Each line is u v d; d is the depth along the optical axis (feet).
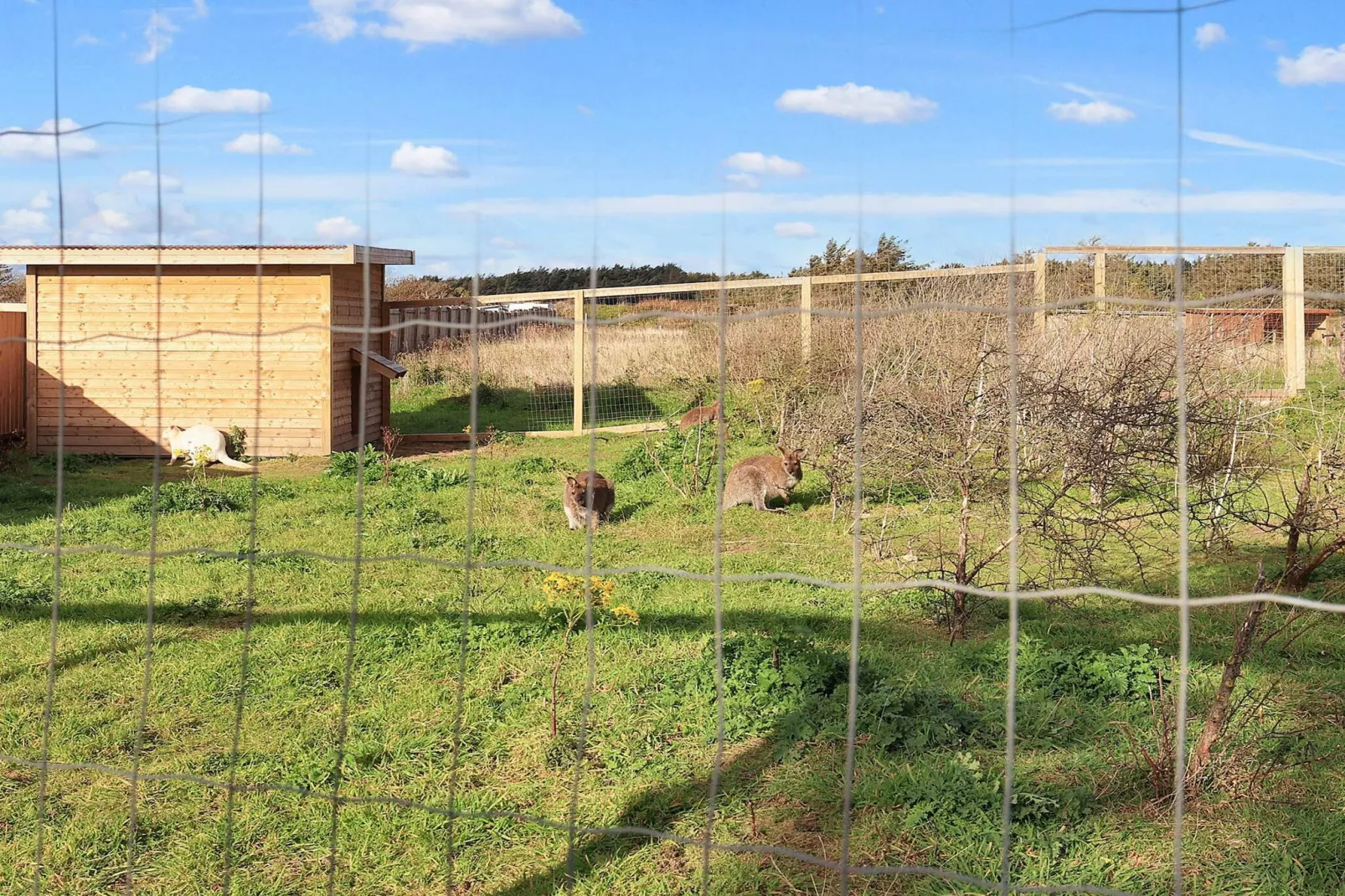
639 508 39.78
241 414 55.16
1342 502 28.37
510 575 29.55
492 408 77.77
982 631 24.86
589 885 14.70
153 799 17.11
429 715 20.17
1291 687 20.61
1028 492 26.35
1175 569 29.12
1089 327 34.40
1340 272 60.49
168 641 24.20
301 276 54.70
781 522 37.42
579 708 20.36
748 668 21.40
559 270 84.64
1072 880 14.43
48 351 55.06
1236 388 32.09
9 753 18.69
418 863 15.38
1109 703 20.24
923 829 15.89
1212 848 15.15
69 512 38.40
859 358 10.71
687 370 72.84
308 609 26.43
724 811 16.67
